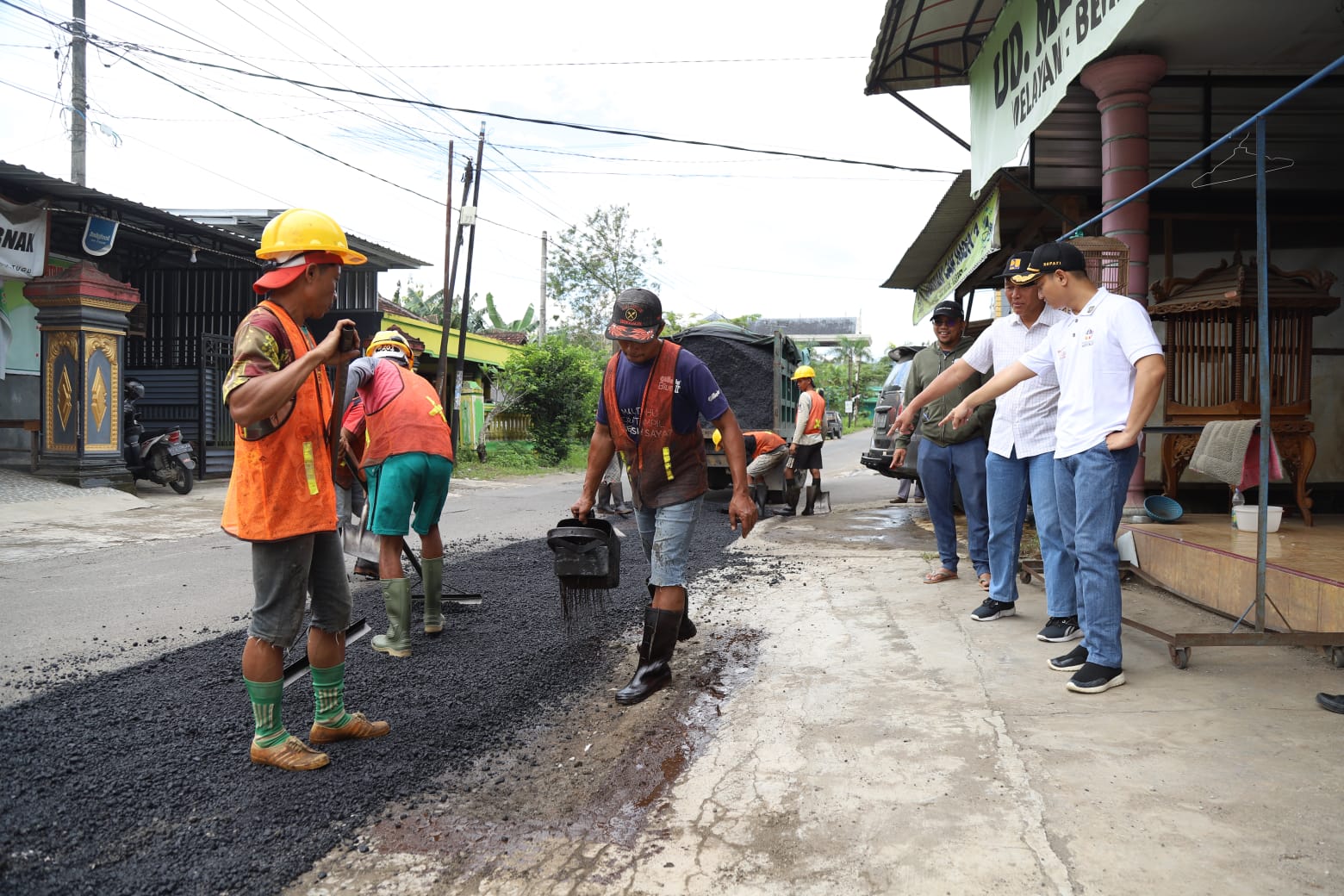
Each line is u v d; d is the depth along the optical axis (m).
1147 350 3.50
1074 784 2.70
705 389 3.78
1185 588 5.09
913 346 11.41
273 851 2.41
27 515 9.90
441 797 2.80
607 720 3.52
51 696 3.67
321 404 2.93
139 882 2.23
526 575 6.43
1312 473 7.79
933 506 5.88
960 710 3.42
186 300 17.89
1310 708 3.27
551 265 36.94
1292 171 7.87
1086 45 5.64
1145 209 6.53
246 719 3.40
